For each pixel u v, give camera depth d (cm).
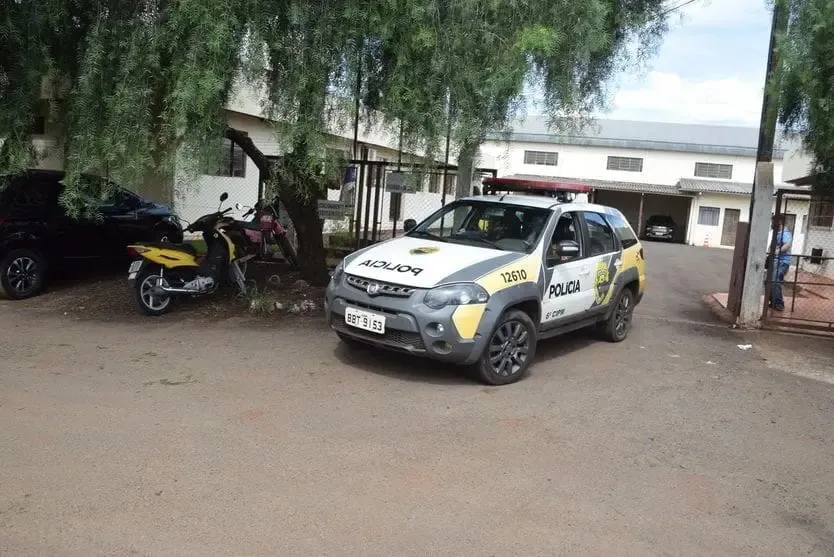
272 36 698
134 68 711
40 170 1022
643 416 594
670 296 1401
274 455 466
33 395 563
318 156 714
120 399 562
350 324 657
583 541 379
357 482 432
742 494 454
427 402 590
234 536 363
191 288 893
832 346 946
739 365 805
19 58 759
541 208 761
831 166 920
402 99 711
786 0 851
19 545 346
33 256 991
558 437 530
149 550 347
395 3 677
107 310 922
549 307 713
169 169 725
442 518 394
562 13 729
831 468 507
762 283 1046
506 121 810
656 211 4303
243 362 687
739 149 4044
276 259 1284
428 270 639
